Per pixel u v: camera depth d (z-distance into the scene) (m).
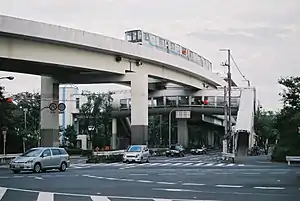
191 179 26.05
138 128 55.81
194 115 88.94
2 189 20.48
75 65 46.44
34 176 28.47
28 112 75.81
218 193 18.83
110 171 33.34
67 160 34.28
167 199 16.77
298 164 45.00
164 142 110.56
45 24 41.72
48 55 43.53
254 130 83.06
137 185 22.38
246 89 76.94
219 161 51.50
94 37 47.34
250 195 18.14
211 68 86.19
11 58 40.19
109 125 88.62
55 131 55.91
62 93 96.25
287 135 53.84
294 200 16.56
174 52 66.88
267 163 47.47
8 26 38.59
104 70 50.59
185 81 69.06
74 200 16.50
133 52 53.47
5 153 51.75
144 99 56.19
